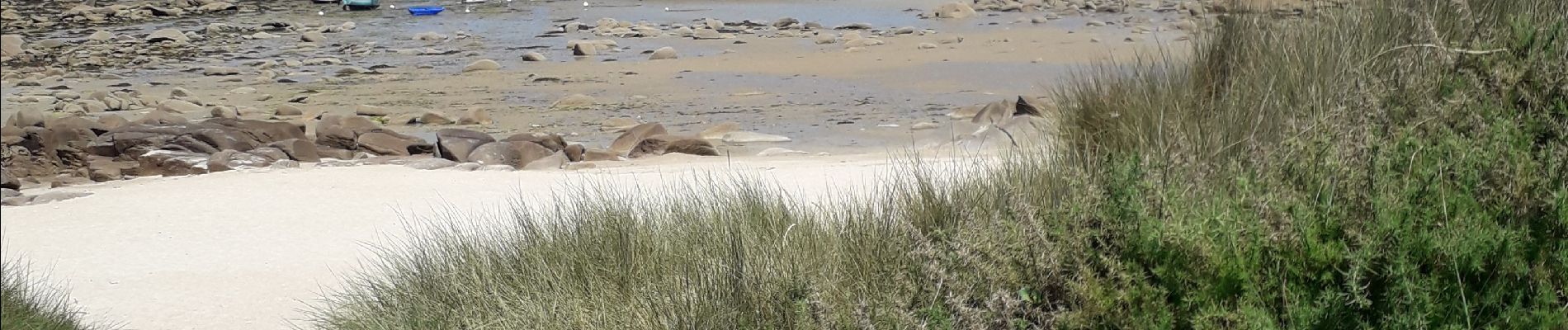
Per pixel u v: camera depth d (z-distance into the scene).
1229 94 16.17
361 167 36.12
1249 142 13.25
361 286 18.55
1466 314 8.94
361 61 76.62
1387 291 9.45
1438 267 9.55
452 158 40.72
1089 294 10.54
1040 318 10.87
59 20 103.38
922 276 12.33
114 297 20.88
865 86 61.22
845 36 83.12
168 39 89.06
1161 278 10.37
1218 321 9.82
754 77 65.25
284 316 19.31
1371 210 10.15
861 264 14.21
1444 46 12.67
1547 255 9.56
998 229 11.98
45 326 17.92
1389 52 14.13
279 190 30.92
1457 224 9.76
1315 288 9.84
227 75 71.50
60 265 23.45
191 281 21.81
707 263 14.74
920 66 67.88
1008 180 15.05
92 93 64.62
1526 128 10.99
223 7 109.56
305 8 109.88
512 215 22.89
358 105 59.12
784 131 48.25
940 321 11.31
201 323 19.22
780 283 13.50
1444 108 11.49
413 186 31.27
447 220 25.72
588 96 59.06
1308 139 11.92
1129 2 95.00
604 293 14.77
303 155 41.09
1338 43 15.85
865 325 11.59
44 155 42.78
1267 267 10.11
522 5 110.56
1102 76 20.61
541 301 14.64
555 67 71.19
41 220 27.89
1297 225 10.08
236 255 23.77
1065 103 19.42
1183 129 15.18
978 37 81.88
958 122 48.72
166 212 28.38
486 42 85.19
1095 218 11.32
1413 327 9.21
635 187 28.02
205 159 40.06
